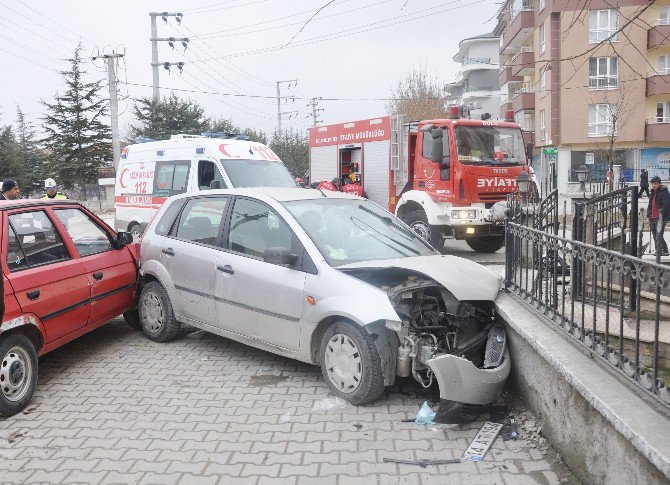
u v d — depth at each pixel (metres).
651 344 4.52
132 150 14.26
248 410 4.84
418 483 3.71
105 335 7.15
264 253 5.23
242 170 12.30
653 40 31.69
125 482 3.76
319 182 17.33
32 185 50.03
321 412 4.79
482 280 5.36
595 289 4.02
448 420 4.52
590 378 3.57
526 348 4.71
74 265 5.89
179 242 6.45
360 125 15.38
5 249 5.10
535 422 4.49
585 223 5.86
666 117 36.47
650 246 8.01
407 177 13.22
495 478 3.75
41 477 3.85
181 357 6.22
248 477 3.80
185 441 4.30
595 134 37.59
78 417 4.77
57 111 46.75
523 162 12.12
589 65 36.41
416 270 5.05
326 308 4.93
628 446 3.06
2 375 4.75
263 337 5.55
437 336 5.04
